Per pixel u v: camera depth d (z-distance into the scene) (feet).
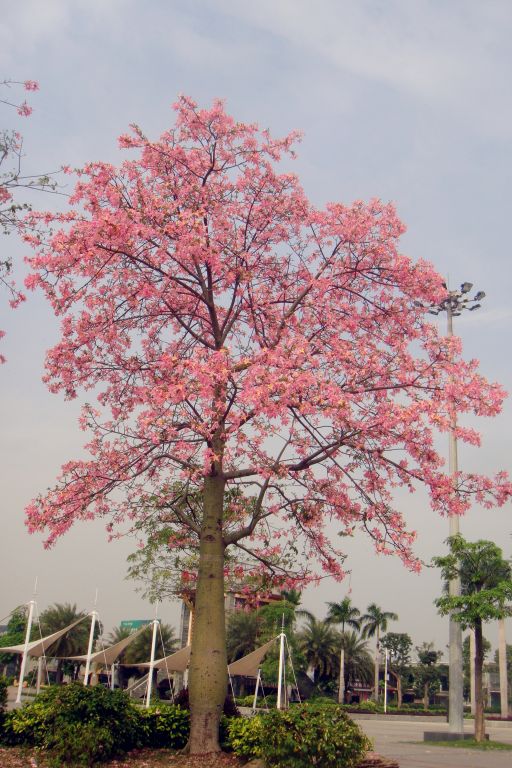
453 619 77.92
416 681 265.54
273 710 36.73
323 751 33.58
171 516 48.29
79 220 40.09
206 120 44.29
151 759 37.99
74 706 37.96
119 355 45.60
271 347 42.24
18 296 37.88
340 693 204.23
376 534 42.04
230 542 42.60
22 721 40.22
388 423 38.04
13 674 221.46
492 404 39.06
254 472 42.09
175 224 40.57
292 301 45.65
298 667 193.88
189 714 42.57
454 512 39.60
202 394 37.29
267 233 45.52
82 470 42.98
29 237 38.91
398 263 43.83
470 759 59.26
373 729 109.19
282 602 139.74
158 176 44.47
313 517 44.09
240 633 167.53
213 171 44.98
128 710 40.14
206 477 43.01
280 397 35.94
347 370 41.04
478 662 79.56
